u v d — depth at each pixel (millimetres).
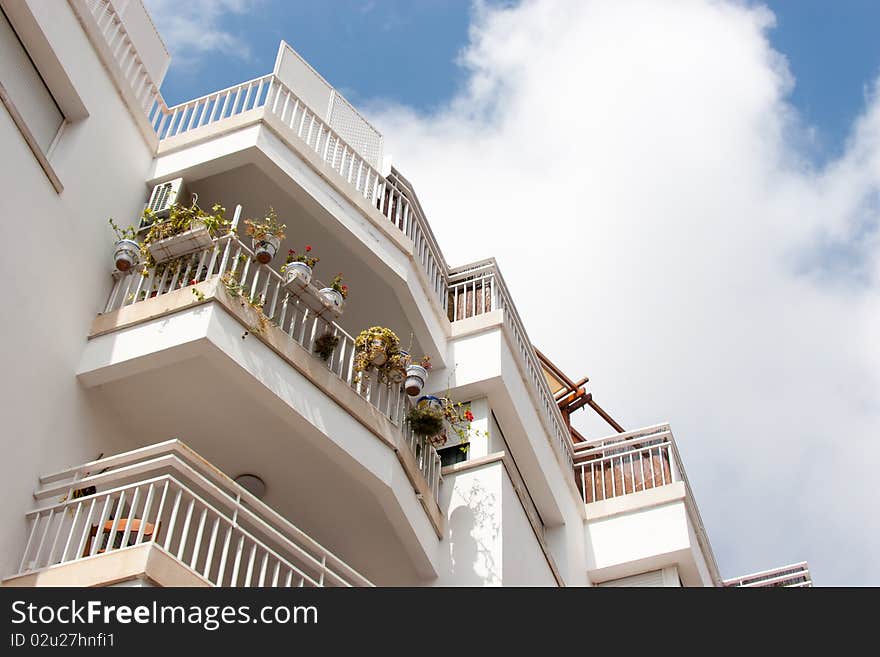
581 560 16266
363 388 13250
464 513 13430
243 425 11547
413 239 15852
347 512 12312
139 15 14289
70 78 12086
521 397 15906
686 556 15969
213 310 10969
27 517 9867
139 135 13516
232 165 13320
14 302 10359
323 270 14422
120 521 10555
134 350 10984
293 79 15344
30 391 10312
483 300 16625
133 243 12102
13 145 10797
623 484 17375
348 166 15422
